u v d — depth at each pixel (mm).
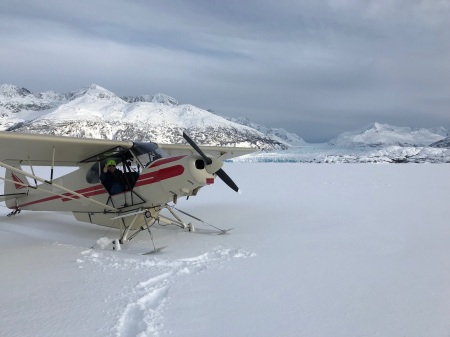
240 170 21969
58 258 4355
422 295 2916
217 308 2750
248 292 3064
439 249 4348
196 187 5102
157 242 5273
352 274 3473
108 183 5738
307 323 2465
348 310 2658
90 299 2979
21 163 6137
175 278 3516
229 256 4301
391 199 8961
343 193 10336
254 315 2609
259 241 4977
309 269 3656
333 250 4371
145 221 5375
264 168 24000
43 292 3158
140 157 5586
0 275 3682
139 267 3928
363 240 4844
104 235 5914
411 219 6328
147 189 5336
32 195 6961
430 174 17812
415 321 2461
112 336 2332
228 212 7555
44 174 16406
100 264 4070
